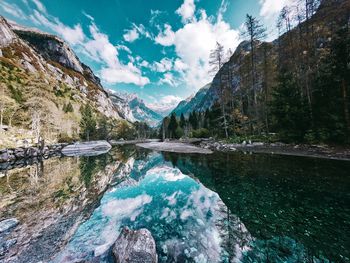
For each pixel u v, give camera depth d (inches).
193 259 201.9
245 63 1530.5
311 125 798.5
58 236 255.3
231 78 1528.1
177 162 862.5
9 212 343.6
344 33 669.9
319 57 867.4
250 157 776.9
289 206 320.8
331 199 330.6
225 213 318.0
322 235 235.5
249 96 1552.7
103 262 192.9
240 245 226.8
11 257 208.7
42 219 311.6
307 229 251.1
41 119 1942.7
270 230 256.2
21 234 261.0
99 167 855.1
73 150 1678.2
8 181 590.9
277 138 965.2
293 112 836.6
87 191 480.7
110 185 538.9
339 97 698.8
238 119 1409.9
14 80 2518.5
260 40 1253.1
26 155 1152.8
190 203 374.9
